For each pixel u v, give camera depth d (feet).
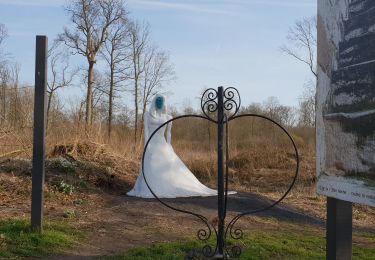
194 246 24.47
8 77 88.94
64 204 34.06
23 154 49.01
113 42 118.73
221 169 18.22
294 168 73.15
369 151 14.98
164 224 29.96
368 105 15.08
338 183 16.65
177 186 38.91
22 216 29.12
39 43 24.81
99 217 30.83
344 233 17.15
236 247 19.51
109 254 23.70
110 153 49.96
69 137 50.44
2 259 21.86
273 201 40.86
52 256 22.95
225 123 18.35
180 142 95.04
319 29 18.43
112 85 118.93
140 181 39.50
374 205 14.62
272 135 99.45
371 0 15.11
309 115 127.75
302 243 27.43
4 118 54.65
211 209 34.83
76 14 115.85
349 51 16.29
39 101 25.00
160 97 40.70
